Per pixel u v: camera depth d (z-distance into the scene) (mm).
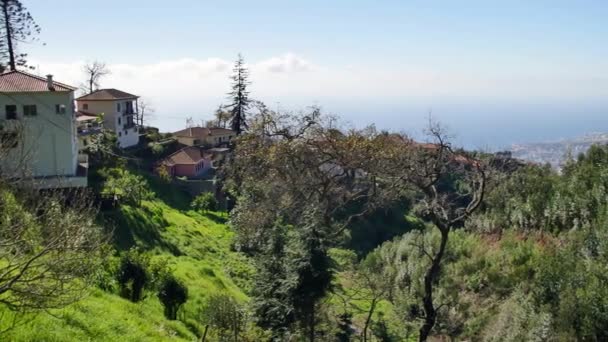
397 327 29906
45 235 9234
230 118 78875
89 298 16203
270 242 25047
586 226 29234
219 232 47188
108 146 54500
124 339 14258
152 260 28469
